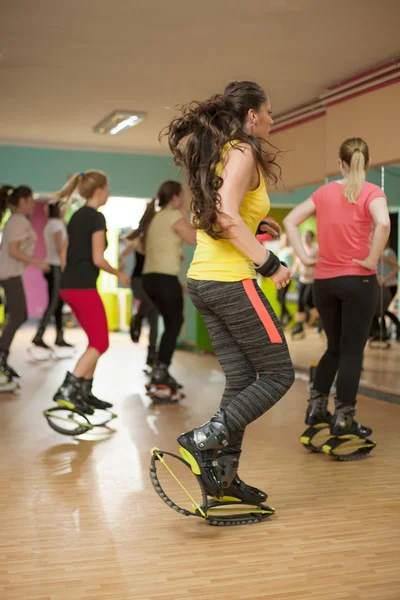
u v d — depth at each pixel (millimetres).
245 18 4551
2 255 5816
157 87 6352
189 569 2205
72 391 4062
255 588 2062
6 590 2041
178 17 4535
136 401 5320
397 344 5359
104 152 9320
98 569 2203
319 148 6844
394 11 4422
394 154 5582
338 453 3676
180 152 2541
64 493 3004
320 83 6223
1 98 6758
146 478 3236
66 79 6066
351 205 3584
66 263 4250
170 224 5164
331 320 3773
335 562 2264
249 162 2395
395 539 2479
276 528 2594
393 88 5574
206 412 4902
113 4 4309
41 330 7984
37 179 9062
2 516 2703
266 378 2502
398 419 4680
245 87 2504
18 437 4074
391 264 5465
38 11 4438
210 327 2645
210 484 2482
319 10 4402
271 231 2736
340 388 3629
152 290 5227
